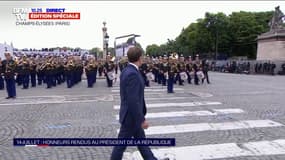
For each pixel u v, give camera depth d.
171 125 8.08
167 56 21.45
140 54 4.42
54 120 8.89
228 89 17.78
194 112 9.87
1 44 24.92
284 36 40.41
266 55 43.44
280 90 17.12
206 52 69.38
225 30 64.75
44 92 16.70
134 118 4.26
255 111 10.05
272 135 7.06
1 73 18.88
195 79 21.73
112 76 20.14
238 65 46.62
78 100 13.09
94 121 8.66
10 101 13.02
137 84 4.24
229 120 8.65
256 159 5.51
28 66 19.31
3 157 5.75
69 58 22.86
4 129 7.91
